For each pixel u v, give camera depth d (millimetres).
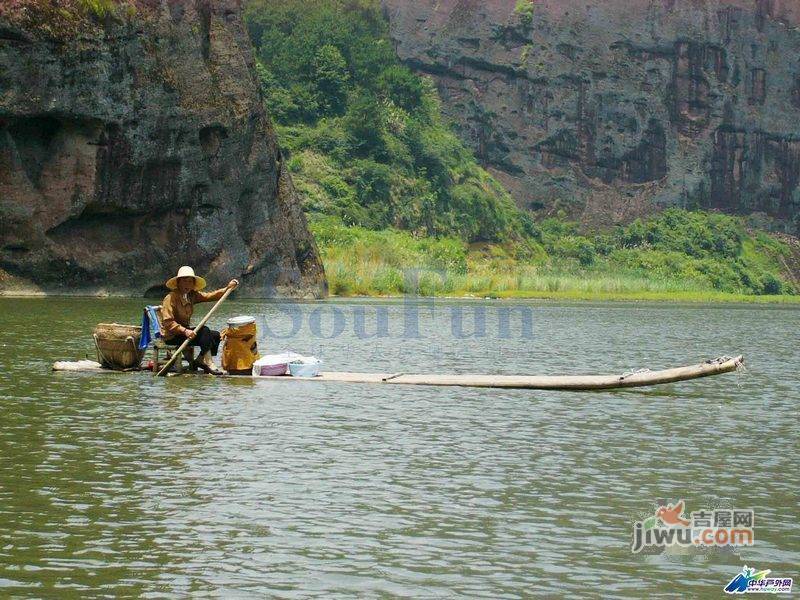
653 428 14055
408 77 92375
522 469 11414
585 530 9281
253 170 44906
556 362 22719
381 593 7762
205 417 13977
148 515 9430
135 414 14094
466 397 16297
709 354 25469
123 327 18047
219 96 43062
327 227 68562
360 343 26281
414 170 84688
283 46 90688
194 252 42625
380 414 14570
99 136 39000
